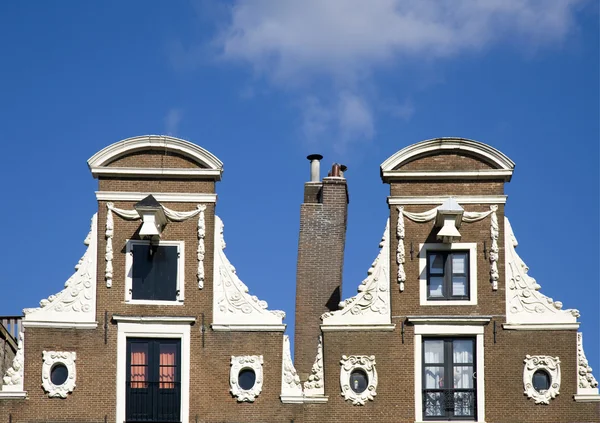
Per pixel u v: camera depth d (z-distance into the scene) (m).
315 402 37.22
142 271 38.06
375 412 37.19
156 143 38.81
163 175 38.69
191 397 37.12
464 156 39.00
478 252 38.28
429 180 38.81
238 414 37.03
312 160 46.44
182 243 38.28
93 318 37.59
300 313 42.41
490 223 38.47
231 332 37.62
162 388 37.22
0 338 42.09
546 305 37.84
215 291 38.00
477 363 37.44
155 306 37.75
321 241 43.62
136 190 38.59
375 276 38.25
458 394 37.31
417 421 37.06
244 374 37.47
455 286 38.12
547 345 37.59
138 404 37.09
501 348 37.56
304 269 43.16
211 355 37.44
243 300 37.91
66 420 36.78
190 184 38.75
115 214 38.44
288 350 37.56
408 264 38.28
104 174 38.66
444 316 37.78
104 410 36.94
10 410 36.78
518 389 37.28
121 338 37.47
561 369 37.41
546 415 37.09
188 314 37.75
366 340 37.72
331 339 37.75
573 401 37.19
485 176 38.75
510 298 37.94
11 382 36.97
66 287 37.81
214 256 38.28
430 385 37.44
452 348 37.69
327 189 44.44
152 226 37.69
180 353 37.47
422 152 38.94
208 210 38.59
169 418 37.00
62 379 37.22
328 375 37.44
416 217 38.59
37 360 37.16
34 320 37.41
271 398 37.19
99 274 37.97
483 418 37.06
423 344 37.72
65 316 37.53
